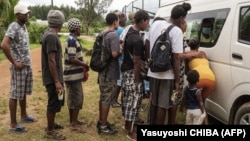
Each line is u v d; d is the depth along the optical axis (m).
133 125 5.05
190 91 4.77
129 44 4.75
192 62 5.17
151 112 4.98
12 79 5.14
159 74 4.59
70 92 5.21
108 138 5.10
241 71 4.39
